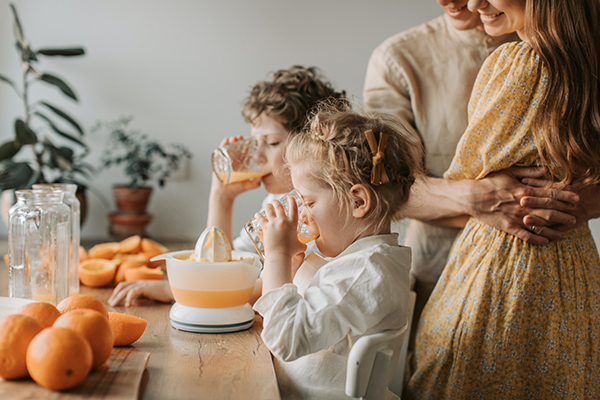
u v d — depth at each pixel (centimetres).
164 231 375
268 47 367
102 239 361
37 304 70
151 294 105
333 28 367
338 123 88
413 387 116
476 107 111
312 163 87
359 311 76
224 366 72
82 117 366
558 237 103
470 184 110
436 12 365
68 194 105
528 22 101
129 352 73
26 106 317
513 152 105
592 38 98
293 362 86
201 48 366
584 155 99
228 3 363
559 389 102
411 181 93
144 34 363
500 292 104
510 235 107
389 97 147
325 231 88
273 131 128
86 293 111
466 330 106
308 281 92
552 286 103
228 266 87
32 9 356
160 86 367
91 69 363
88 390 59
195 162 374
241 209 370
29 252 93
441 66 143
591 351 105
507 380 103
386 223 90
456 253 116
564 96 98
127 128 368
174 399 61
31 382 60
